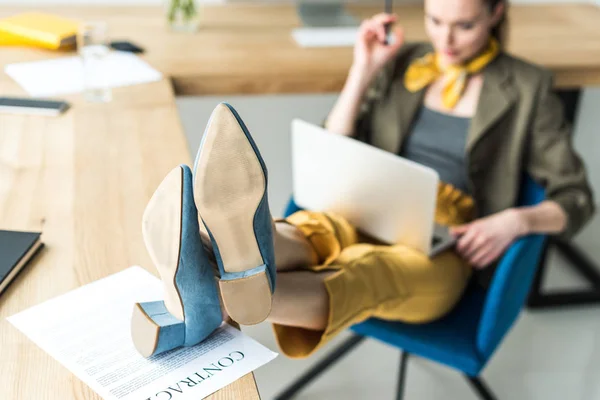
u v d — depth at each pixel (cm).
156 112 174
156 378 93
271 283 106
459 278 163
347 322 136
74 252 119
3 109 171
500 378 219
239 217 101
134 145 157
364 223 162
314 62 209
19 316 103
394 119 186
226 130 101
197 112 272
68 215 129
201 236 109
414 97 185
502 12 179
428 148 183
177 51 214
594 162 298
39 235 118
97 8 255
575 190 169
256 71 199
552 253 283
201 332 100
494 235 161
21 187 137
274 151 284
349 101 189
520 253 151
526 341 237
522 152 173
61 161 148
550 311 252
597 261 277
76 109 174
